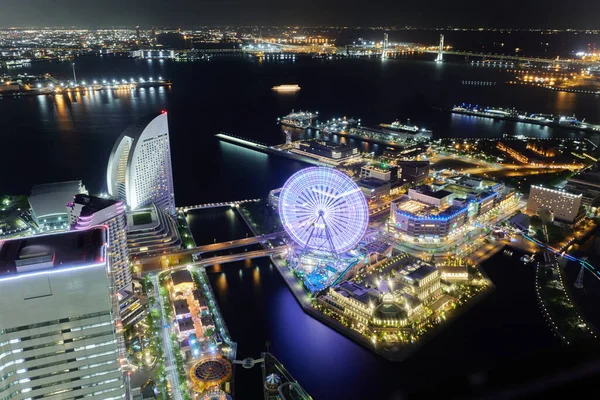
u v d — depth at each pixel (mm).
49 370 122250
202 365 194125
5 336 114875
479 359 199125
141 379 191250
